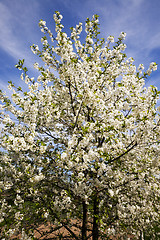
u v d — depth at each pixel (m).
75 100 5.24
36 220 4.67
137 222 4.58
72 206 4.23
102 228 3.87
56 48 4.54
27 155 4.78
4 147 4.07
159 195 5.25
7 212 4.58
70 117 5.12
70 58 4.60
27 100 4.18
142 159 4.57
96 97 4.09
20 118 4.39
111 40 5.34
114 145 4.53
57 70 5.02
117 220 4.20
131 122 4.48
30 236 4.11
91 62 4.95
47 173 4.73
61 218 4.20
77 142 3.30
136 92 4.56
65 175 4.39
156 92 3.84
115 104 4.64
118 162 4.21
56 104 5.12
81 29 4.96
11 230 3.98
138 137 3.81
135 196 4.65
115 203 4.29
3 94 4.49
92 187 4.10
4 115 4.70
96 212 4.38
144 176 4.16
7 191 4.69
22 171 4.66
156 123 4.02
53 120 4.69
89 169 4.58
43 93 4.36
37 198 4.70
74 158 3.38
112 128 3.88
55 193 4.67
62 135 4.92
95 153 3.56
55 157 4.50
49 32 4.67
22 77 4.32
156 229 7.09
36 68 5.27
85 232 4.33
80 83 4.83
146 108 4.18
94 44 5.36
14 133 4.05
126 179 4.55
